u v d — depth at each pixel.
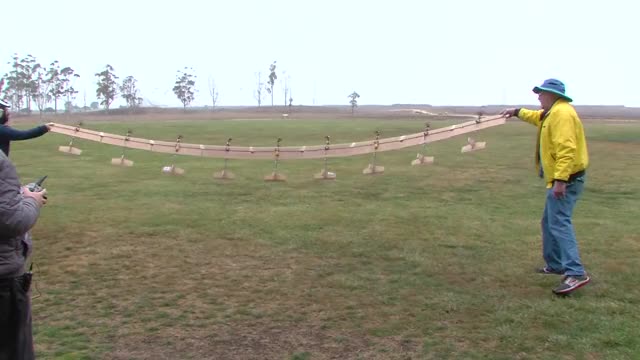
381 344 4.27
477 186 12.15
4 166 2.88
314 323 4.68
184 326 4.63
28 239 3.17
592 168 15.03
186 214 8.96
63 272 6.00
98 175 13.90
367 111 101.88
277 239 7.41
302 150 8.01
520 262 6.36
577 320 4.66
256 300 5.21
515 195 10.99
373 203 10.11
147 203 9.95
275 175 8.51
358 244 7.17
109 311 4.94
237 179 13.25
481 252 6.79
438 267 6.18
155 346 4.25
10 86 82.31
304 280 5.77
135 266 6.23
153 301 5.18
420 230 7.95
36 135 7.36
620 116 72.81
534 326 4.55
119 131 31.14
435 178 13.38
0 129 6.56
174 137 27.70
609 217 8.84
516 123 37.22
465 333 4.44
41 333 4.46
